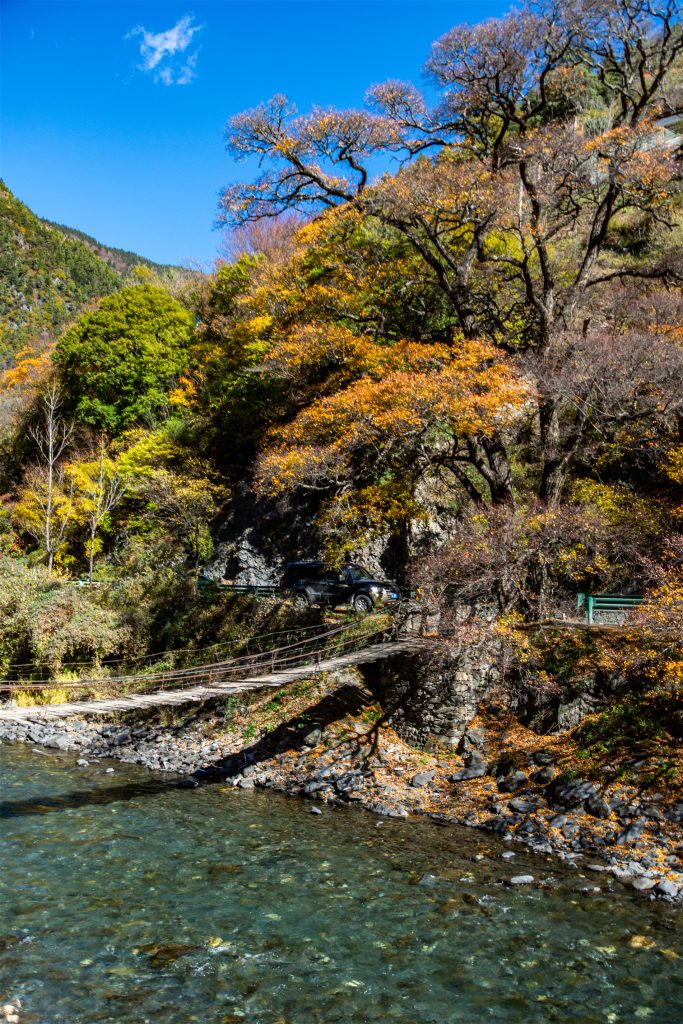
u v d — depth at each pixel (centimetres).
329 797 1619
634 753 1499
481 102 2327
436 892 1122
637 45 2333
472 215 2241
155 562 3150
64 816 1465
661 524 1919
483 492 2697
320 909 1056
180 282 5394
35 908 1034
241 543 3173
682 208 3766
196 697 1541
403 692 1906
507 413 2048
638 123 2281
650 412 1941
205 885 1134
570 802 1432
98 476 3622
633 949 947
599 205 2369
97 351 4272
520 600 2036
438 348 2028
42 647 2511
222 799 1617
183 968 884
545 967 899
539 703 1727
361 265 2506
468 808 1508
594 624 1912
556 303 2558
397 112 2352
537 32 2184
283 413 3422
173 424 3934
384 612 2206
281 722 1970
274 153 2331
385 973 882
